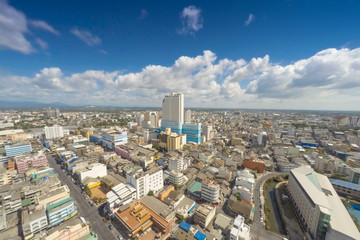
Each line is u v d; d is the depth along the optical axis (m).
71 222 73.19
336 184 123.00
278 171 160.88
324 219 74.62
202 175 137.12
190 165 165.38
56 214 82.31
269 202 112.62
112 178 128.00
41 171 126.62
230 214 96.19
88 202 106.06
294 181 109.12
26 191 97.62
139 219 80.94
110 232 81.12
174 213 87.38
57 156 187.88
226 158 172.12
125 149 194.00
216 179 133.75
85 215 93.56
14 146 173.25
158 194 107.31
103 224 86.56
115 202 91.12
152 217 84.00
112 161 165.12
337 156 196.62
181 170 151.00
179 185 124.00
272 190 129.00
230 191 121.12
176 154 185.50
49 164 168.88
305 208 89.50
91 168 132.88
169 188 111.81
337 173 151.50
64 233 65.31
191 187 118.25
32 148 192.62
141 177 104.94
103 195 113.62
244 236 69.38
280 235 83.12
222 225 82.31
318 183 102.69
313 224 79.56
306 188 93.69
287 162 167.75
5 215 78.88
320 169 161.62
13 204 89.12
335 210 80.19
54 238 62.91
